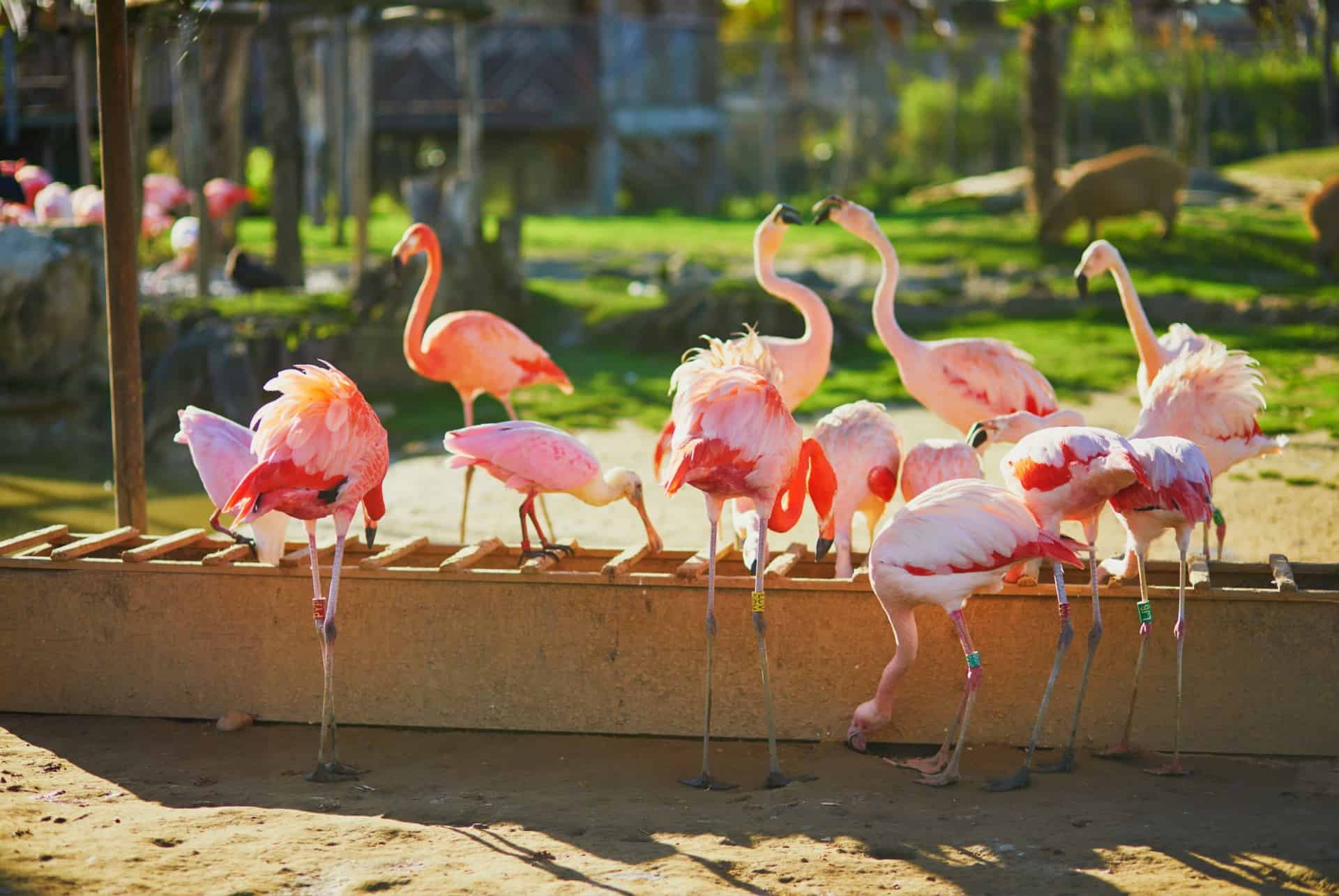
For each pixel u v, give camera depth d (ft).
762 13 155.43
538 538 24.67
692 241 68.18
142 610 17.56
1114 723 16.19
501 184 91.61
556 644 16.99
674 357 43.86
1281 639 15.78
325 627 15.47
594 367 42.22
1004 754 16.10
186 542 18.63
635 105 87.45
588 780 15.40
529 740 16.89
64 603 17.66
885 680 15.94
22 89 50.83
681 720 16.88
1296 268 53.21
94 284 36.42
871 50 102.37
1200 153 84.33
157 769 15.75
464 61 56.95
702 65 92.79
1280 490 27.27
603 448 31.81
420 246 25.90
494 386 25.86
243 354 36.63
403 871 12.47
